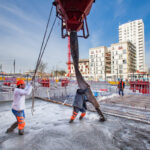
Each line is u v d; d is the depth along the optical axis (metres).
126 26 99.62
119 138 2.74
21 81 3.06
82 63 83.88
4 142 2.56
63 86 16.59
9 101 7.54
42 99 8.19
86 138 2.69
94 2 3.21
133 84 12.81
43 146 2.39
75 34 3.80
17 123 3.12
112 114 4.57
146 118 4.08
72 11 3.32
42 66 44.44
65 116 4.48
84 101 3.94
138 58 92.94
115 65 64.81
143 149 2.32
